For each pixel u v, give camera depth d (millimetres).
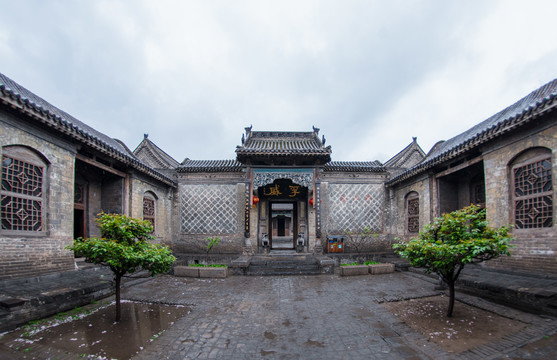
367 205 15289
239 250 14578
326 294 7949
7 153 6582
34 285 6590
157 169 15273
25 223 6969
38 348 4445
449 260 5184
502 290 6367
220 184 15102
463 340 4621
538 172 7289
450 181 11789
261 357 4219
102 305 6840
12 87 8547
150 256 5465
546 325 5004
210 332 5168
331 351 4391
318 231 13312
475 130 11828
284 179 15227
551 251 6820
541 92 9344
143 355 4258
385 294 7785
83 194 10727
